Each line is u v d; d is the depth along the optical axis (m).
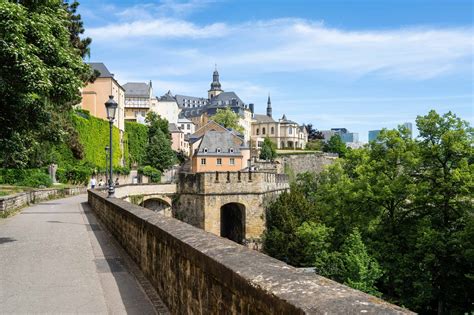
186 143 141.38
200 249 5.18
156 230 7.91
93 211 24.47
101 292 8.10
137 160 98.50
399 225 36.09
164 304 7.31
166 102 162.38
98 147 71.56
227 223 57.84
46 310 7.04
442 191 33.16
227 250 4.95
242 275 3.78
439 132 34.94
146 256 9.11
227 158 91.25
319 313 2.55
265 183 54.06
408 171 36.22
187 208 53.12
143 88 139.38
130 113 136.12
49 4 15.02
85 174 57.06
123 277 9.27
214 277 4.64
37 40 13.40
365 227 36.62
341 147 148.38
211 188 49.84
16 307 7.19
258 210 51.81
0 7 11.96
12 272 9.70
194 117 191.50
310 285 3.22
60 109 45.28
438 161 35.06
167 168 100.69
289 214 51.84
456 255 29.38
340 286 3.16
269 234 51.56
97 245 13.27
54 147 52.03
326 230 39.78
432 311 33.31
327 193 43.66
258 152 129.00
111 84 87.06
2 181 39.50
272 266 4.00
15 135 15.38
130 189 49.06
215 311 4.63
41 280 9.00
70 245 13.25
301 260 48.66
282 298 2.99
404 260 31.69
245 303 3.74
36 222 19.30
